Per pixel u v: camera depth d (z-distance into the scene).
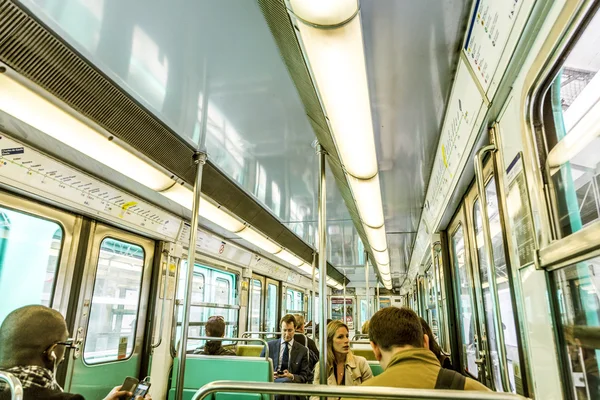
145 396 1.79
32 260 3.27
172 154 3.22
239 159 3.62
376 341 1.58
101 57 2.17
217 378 3.48
